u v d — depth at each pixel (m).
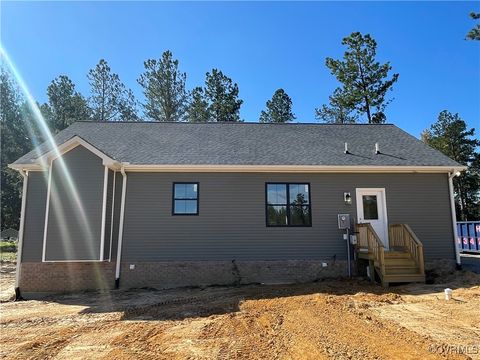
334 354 5.13
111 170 12.07
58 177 11.52
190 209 12.63
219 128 16.42
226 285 12.11
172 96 33.81
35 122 33.03
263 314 7.77
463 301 8.55
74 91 35.19
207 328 6.84
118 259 12.12
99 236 11.20
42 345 6.09
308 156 13.45
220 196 12.73
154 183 12.66
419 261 11.39
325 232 12.77
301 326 6.72
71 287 11.87
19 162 12.13
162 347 5.80
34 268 11.85
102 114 35.03
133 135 15.24
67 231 11.21
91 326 7.31
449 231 12.96
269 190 12.93
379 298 9.05
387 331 6.21
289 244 12.61
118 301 10.02
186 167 12.50
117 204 12.42
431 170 13.09
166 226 12.46
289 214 12.82
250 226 12.62
